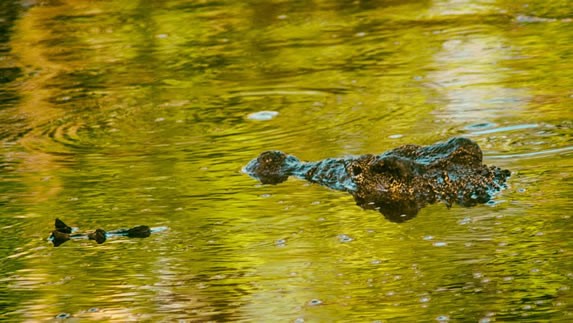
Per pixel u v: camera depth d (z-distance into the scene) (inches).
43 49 1587.1
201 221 815.1
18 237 810.2
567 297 621.9
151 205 863.7
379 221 787.4
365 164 879.7
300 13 1718.8
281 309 639.1
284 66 1380.4
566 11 1558.8
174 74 1385.3
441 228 758.5
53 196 908.0
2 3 1904.5
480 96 1136.2
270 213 822.5
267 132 1079.6
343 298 648.4
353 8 1728.6
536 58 1295.5
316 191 870.4
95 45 1589.6
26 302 680.4
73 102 1275.8
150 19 1738.4
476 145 869.2
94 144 1081.4
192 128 1120.2
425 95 1165.7
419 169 856.3
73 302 674.8
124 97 1283.2
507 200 802.2
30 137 1127.0
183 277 704.4
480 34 1461.6
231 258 732.0
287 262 716.0
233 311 641.6
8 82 1402.6
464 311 615.5
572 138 946.7
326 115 1124.5
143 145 1065.5
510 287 642.8
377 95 1189.1
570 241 706.8
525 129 991.6
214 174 941.8
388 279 672.4
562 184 823.7
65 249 776.3
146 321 636.7
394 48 1425.9
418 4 1713.8
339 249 733.3
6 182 959.0
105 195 900.6
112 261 743.7
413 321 608.1
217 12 1761.8
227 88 1290.6
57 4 1892.2
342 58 1393.9
